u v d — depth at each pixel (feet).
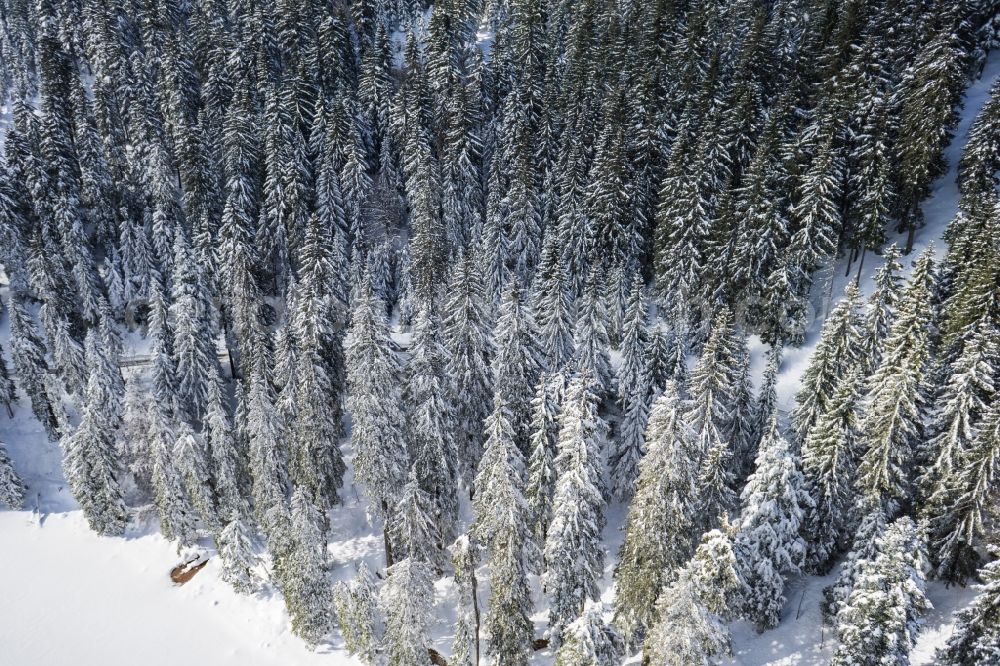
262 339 148.46
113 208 226.79
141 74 257.75
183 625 131.54
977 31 210.38
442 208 224.33
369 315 124.26
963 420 95.55
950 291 134.51
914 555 80.38
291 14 271.08
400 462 123.34
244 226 197.77
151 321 180.86
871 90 172.76
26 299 216.33
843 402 102.94
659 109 206.49
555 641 103.24
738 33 234.99
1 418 188.65
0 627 134.51
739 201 171.42
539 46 260.01
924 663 89.04
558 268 150.51
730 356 127.03
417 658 98.32
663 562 88.28
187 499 144.77
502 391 133.08
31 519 162.91
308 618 118.83
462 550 96.94
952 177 183.73
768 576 98.84
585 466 94.68
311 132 239.30
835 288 174.81
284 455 136.46
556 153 223.71
